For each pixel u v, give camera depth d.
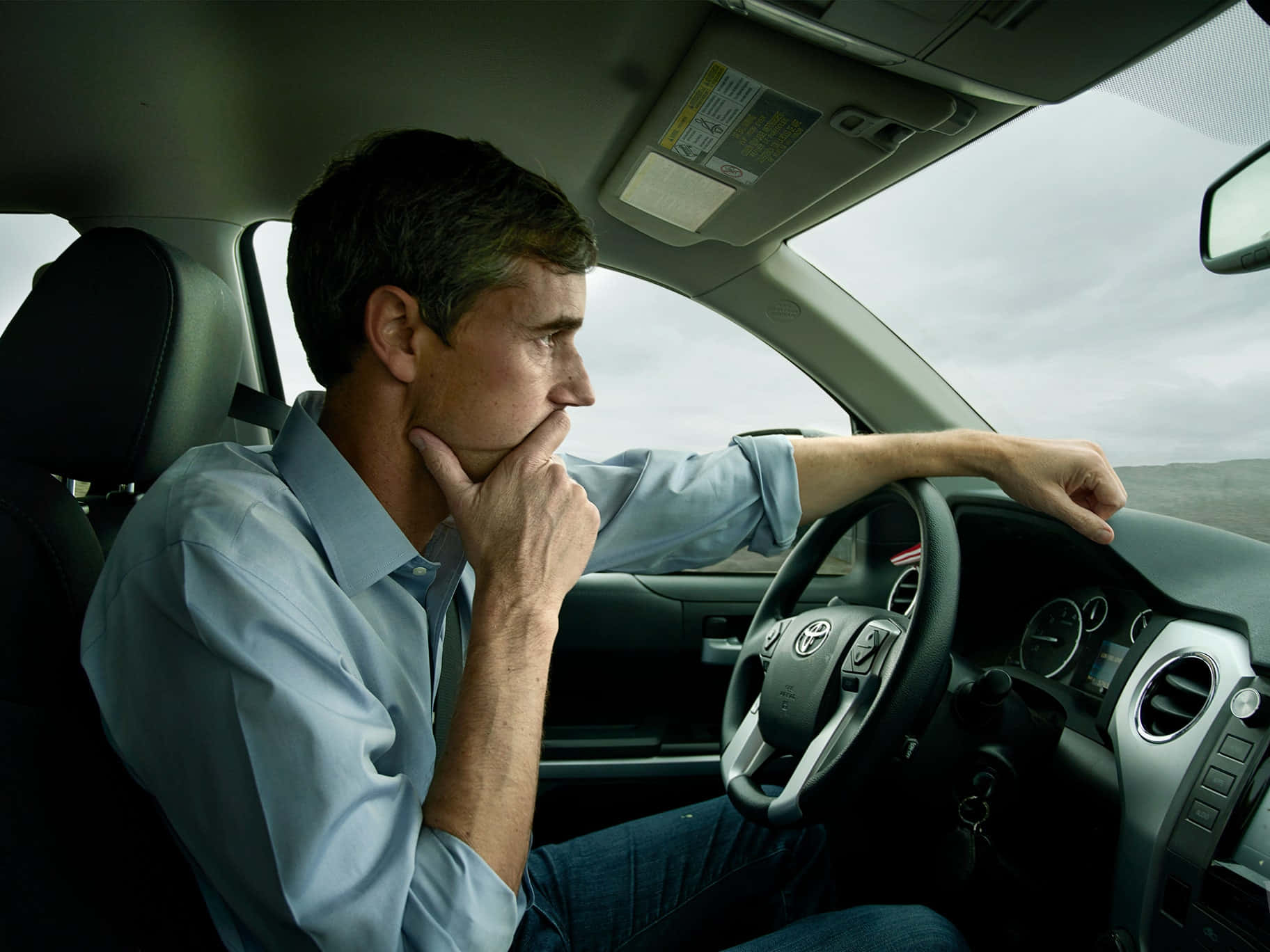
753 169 1.35
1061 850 1.03
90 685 0.68
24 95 1.34
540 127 1.43
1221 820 0.79
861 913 0.90
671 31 1.15
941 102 1.13
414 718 0.72
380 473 0.76
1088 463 1.03
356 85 1.35
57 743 0.61
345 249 0.69
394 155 0.70
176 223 1.69
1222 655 0.90
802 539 1.32
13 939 0.53
